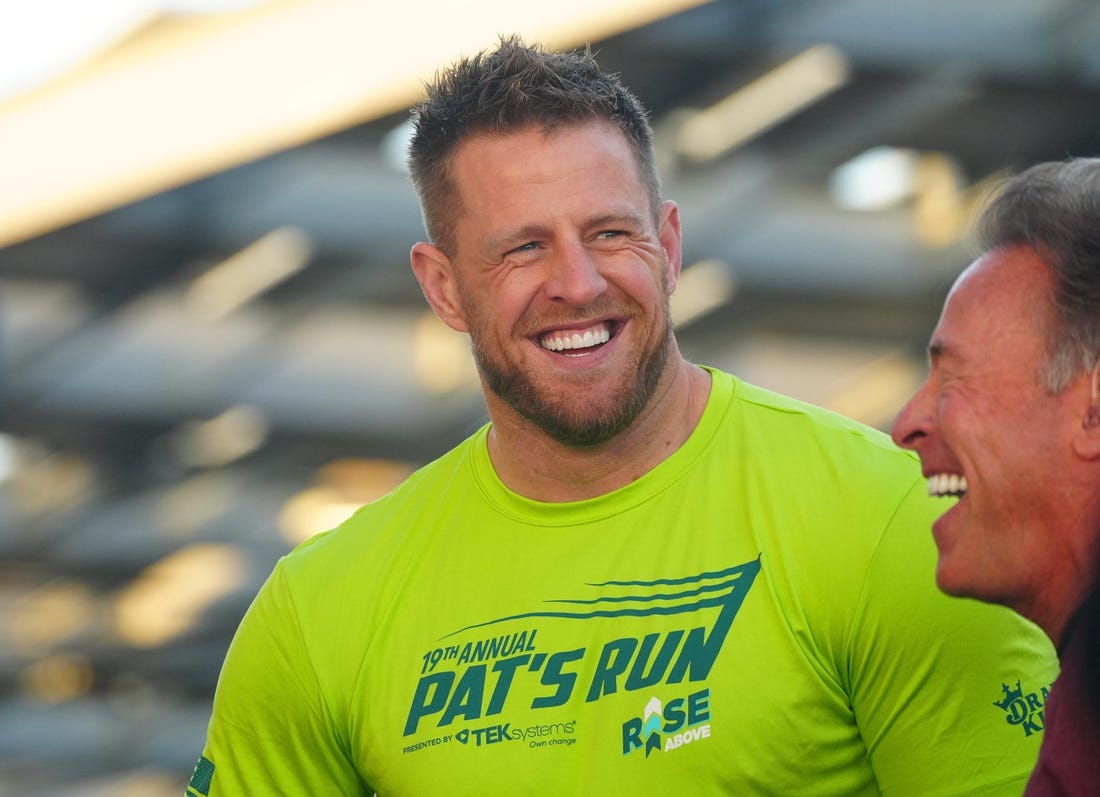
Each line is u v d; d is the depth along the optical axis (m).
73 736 18.27
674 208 3.45
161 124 8.80
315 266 10.74
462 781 3.13
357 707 3.30
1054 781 2.30
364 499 14.06
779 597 3.07
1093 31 9.46
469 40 8.25
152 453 12.51
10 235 9.09
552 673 3.13
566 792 3.06
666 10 8.35
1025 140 10.68
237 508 13.97
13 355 10.86
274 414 12.05
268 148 8.73
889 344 13.03
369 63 8.45
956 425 2.52
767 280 11.45
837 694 3.05
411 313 12.17
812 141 10.38
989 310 2.50
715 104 9.66
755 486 3.20
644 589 3.15
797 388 13.52
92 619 15.96
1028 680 3.03
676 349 3.33
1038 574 2.52
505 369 3.24
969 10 9.48
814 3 9.08
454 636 3.25
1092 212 2.43
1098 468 2.42
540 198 3.16
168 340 11.44
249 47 8.70
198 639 16.48
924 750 3.01
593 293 3.12
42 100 8.90
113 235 9.33
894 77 9.62
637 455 3.26
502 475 3.37
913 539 3.04
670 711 3.03
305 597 3.41
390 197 10.20
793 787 3.02
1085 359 2.41
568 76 3.27
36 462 12.80
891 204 11.65
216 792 3.48
